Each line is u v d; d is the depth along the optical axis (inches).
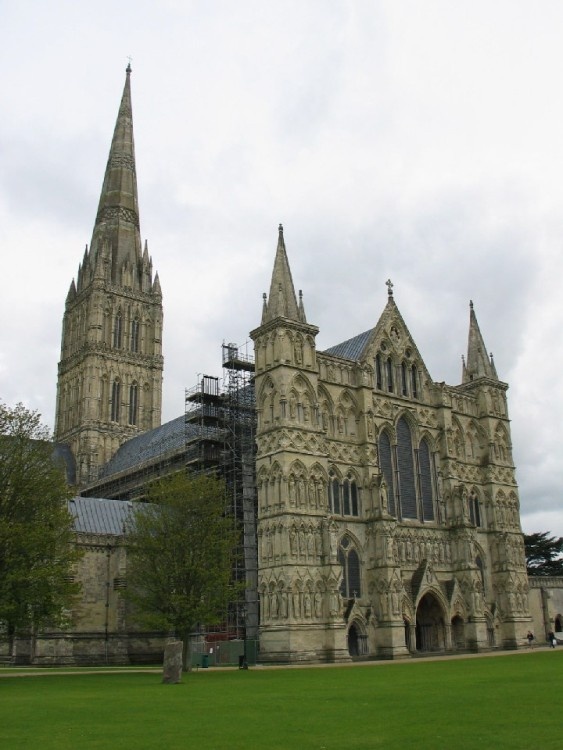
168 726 1032.8
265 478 3235.7
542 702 1200.2
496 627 3791.8
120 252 6811.0
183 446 4284.0
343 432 3496.6
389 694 1437.0
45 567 2313.0
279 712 1178.0
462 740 844.0
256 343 3449.8
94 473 5920.3
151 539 2780.5
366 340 3860.7
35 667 3078.2
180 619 2630.4
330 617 3051.2
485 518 4060.0
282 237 3553.2
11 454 2456.9
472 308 4456.2
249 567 3506.4
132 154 7288.4
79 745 872.9
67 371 6653.5
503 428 4259.4
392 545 3351.4
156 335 6697.8
